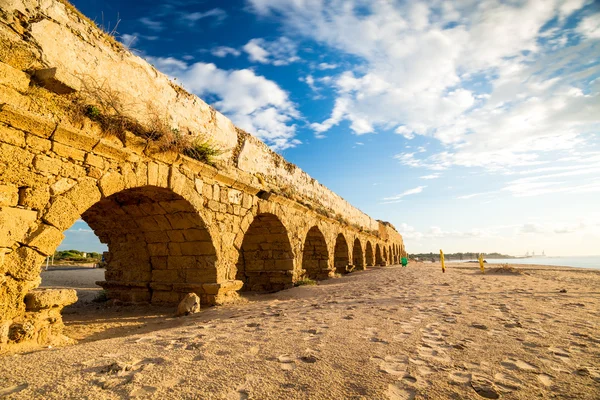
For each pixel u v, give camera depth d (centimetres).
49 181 486
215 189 846
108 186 568
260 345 390
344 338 414
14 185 448
